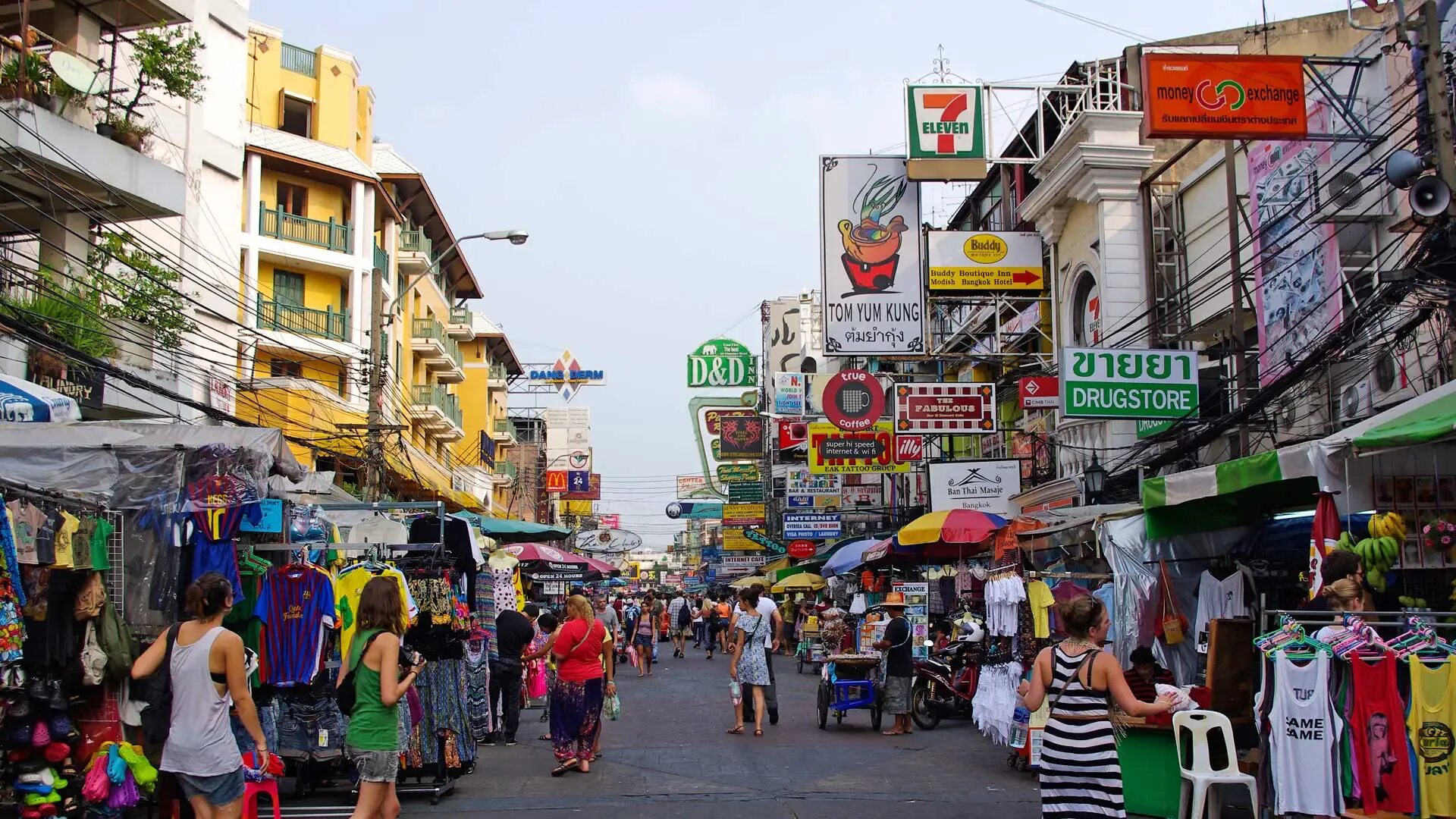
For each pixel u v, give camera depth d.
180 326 19.42
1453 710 7.36
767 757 13.06
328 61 38.22
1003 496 22.95
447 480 41.91
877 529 36.41
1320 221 14.60
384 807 7.72
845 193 23.16
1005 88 22.84
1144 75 14.91
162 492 8.70
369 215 36.69
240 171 28.08
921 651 17.11
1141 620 11.95
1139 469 16.48
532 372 86.75
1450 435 7.93
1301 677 7.73
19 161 15.24
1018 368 25.19
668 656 38.88
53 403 11.29
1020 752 11.77
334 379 35.09
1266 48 20.70
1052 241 23.55
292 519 10.74
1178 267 20.67
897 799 10.34
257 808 8.67
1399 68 14.70
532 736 15.48
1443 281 11.02
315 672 9.42
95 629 7.94
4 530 6.90
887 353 22.83
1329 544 9.06
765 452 48.66
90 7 19.08
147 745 8.27
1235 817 9.07
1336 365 15.20
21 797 7.42
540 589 33.62
